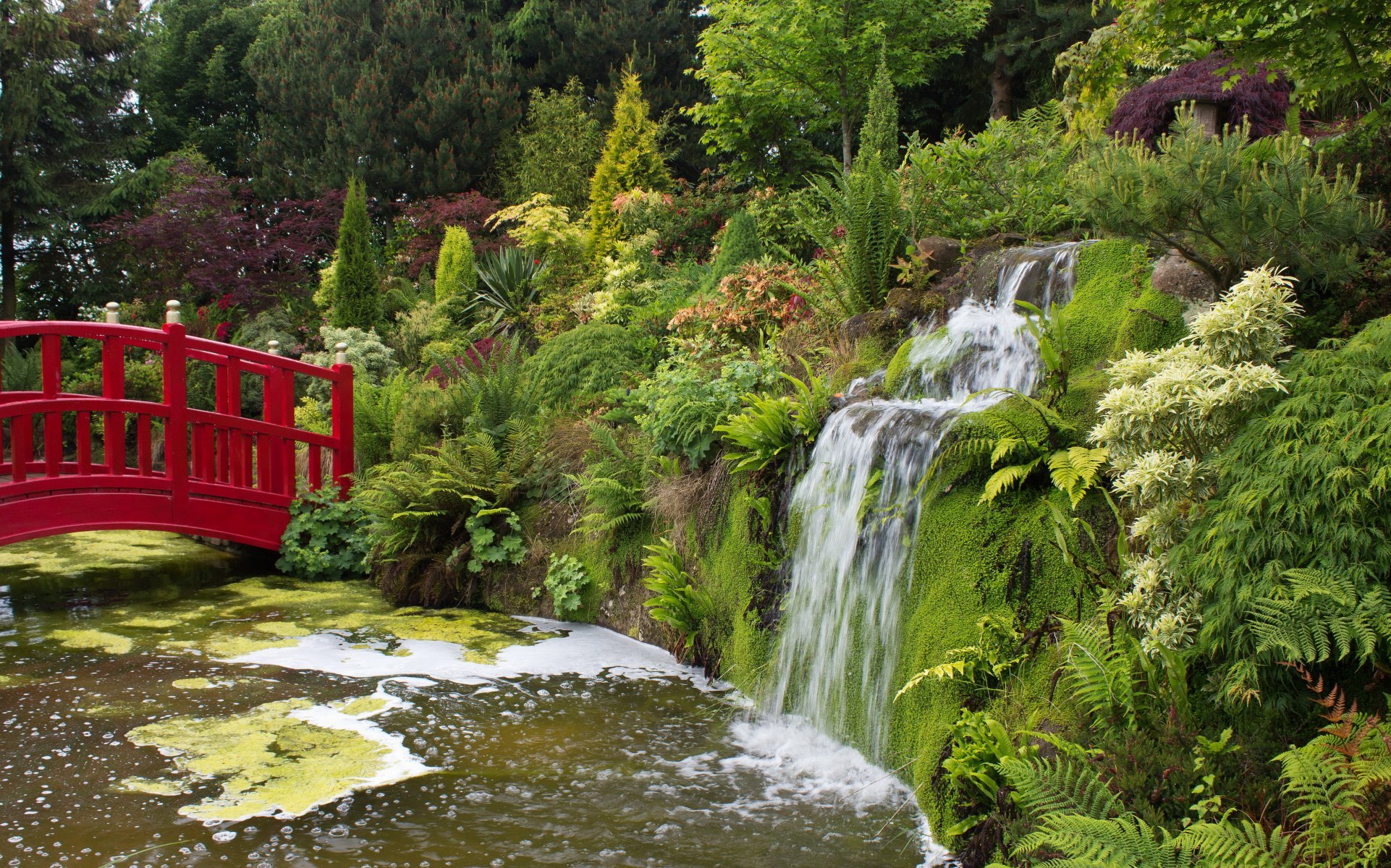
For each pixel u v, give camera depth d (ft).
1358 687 10.78
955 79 68.03
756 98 55.83
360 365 47.93
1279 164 15.17
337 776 15.24
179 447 29.01
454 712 18.38
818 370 25.45
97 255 79.82
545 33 89.97
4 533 25.64
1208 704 11.79
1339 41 18.03
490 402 31.91
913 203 28.53
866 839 13.15
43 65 76.84
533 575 27.22
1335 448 10.57
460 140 84.84
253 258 63.21
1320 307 16.26
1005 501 15.76
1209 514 11.91
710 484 23.13
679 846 12.92
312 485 32.27
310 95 86.99
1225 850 8.84
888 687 16.19
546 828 13.47
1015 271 22.68
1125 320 18.08
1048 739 12.03
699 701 19.30
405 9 86.22
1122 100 30.22
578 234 60.13
